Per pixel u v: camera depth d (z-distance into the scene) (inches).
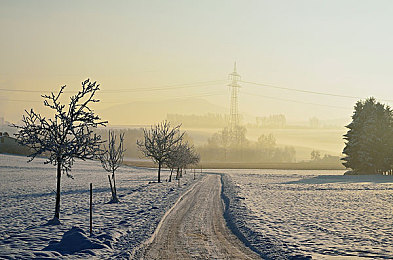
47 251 569.6
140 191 1637.6
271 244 641.6
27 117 842.8
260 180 2842.0
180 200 1339.8
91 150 868.6
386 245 645.9
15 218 927.0
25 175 2650.1
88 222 852.0
